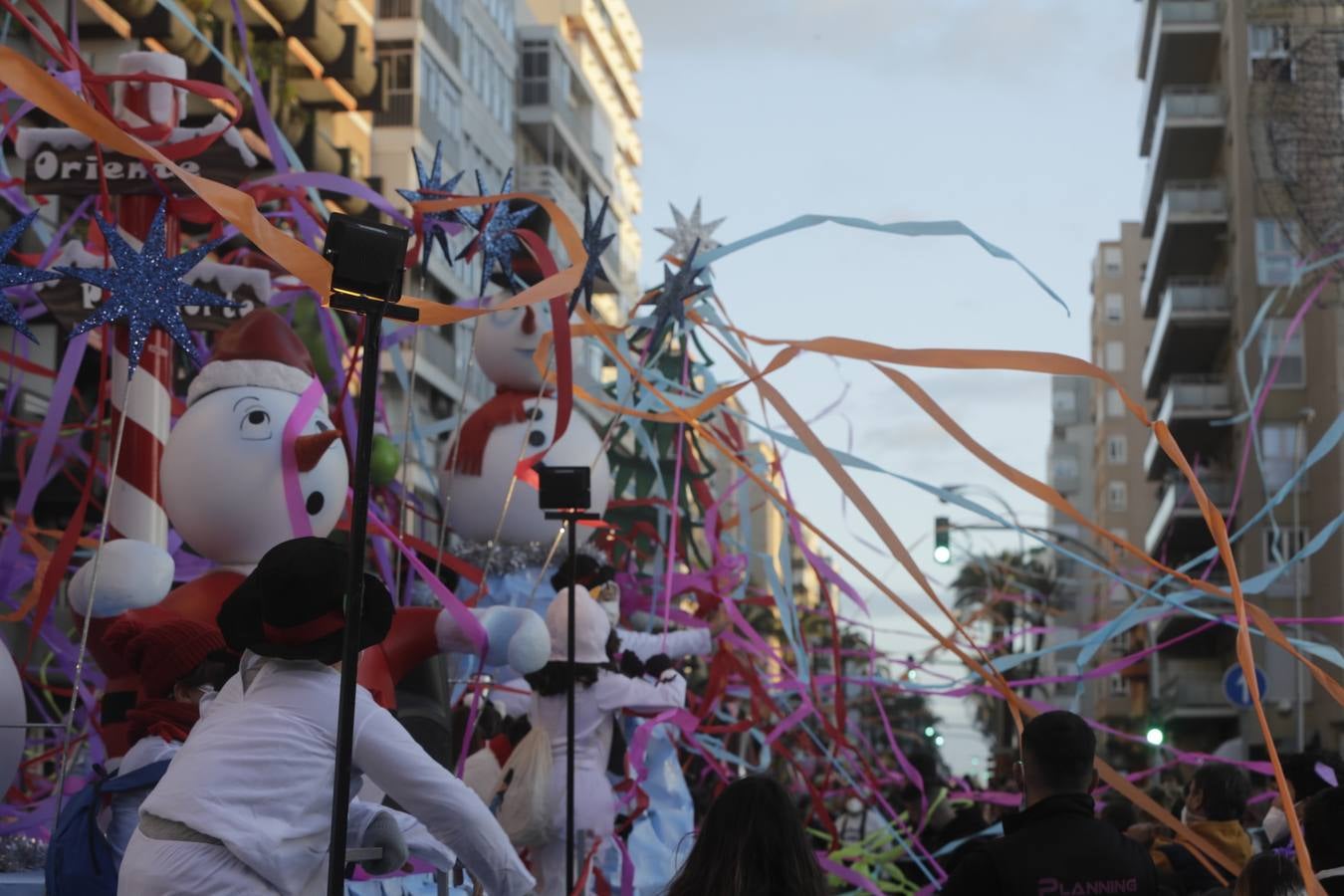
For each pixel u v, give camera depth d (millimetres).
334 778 4688
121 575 7734
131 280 6863
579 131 57531
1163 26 54094
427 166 41688
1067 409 114938
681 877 4648
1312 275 26219
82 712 11109
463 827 4816
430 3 41656
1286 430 48031
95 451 9430
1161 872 7875
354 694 4621
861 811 14000
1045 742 5215
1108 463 94500
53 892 6148
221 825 4582
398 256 4750
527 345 12953
